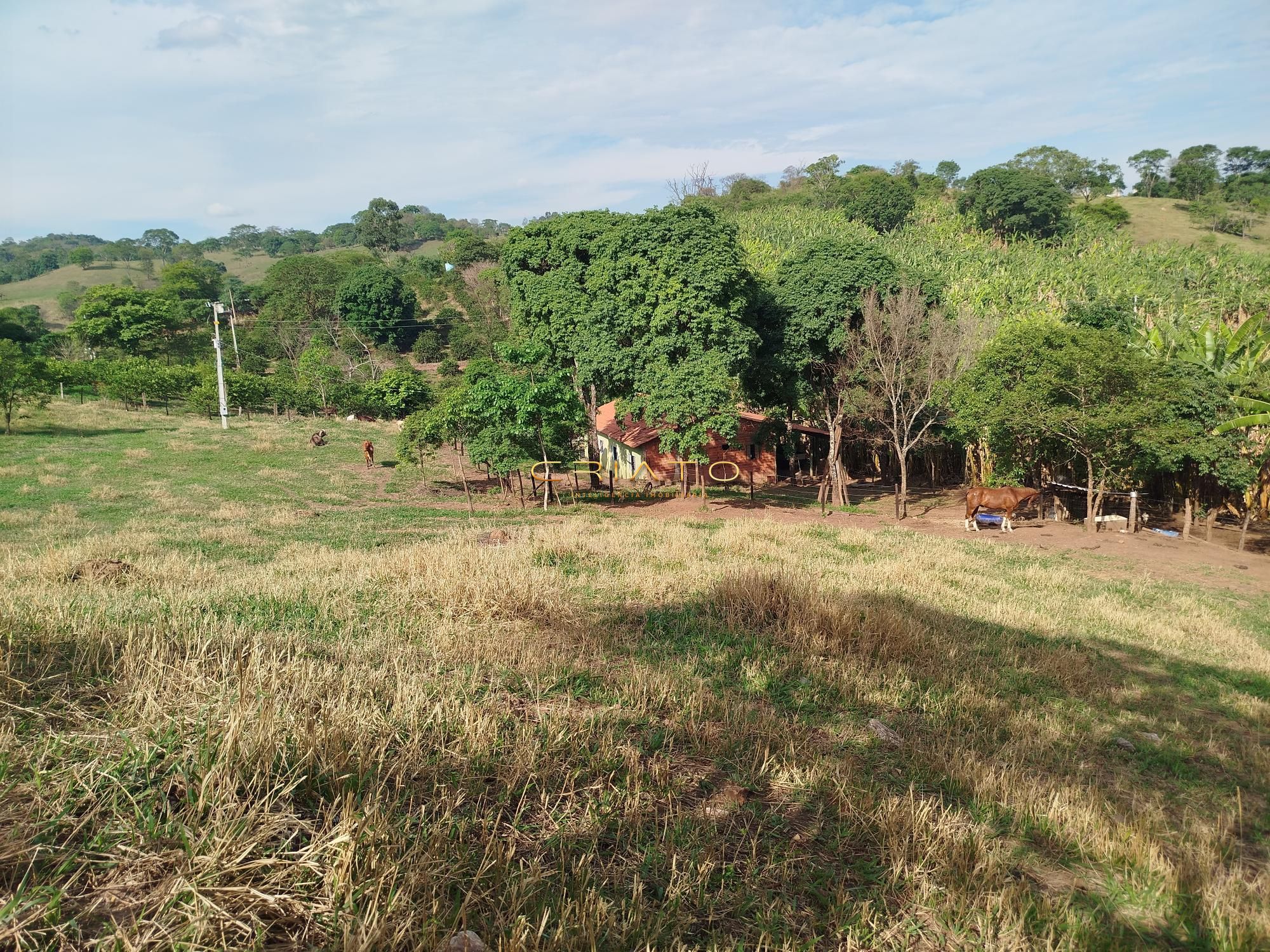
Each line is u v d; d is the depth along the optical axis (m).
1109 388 22.86
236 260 197.25
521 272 30.47
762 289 31.55
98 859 3.60
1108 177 150.38
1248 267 73.44
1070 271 74.88
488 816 4.59
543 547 15.66
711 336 26.27
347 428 53.00
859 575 15.30
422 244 189.62
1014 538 23.02
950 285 60.69
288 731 4.86
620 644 9.43
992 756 7.07
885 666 9.57
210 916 3.30
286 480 31.69
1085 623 13.60
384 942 3.38
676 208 26.56
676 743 6.38
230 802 4.02
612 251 27.34
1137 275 71.19
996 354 24.44
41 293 147.88
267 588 10.95
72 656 6.12
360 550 16.84
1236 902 4.78
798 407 32.59
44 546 16.80
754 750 6.32
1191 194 137.62
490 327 92.38
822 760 6.26
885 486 37.69
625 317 27.09
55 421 44.72
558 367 29.98
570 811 4.91
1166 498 27.69
